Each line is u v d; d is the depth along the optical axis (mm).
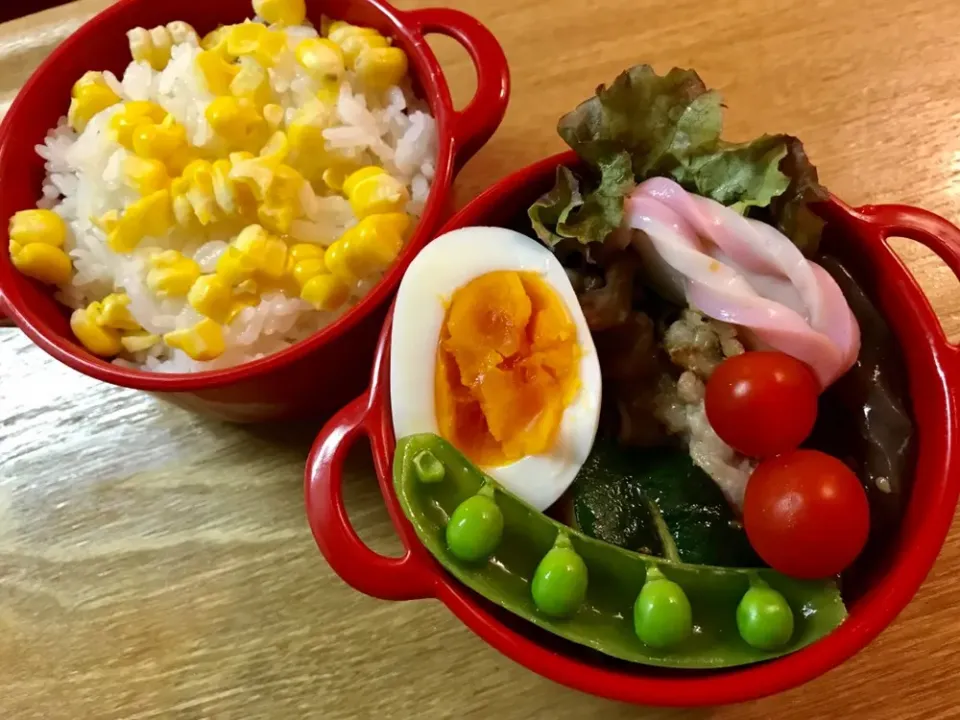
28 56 254
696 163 169
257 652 188
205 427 213
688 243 161
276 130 203
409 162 205
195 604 193
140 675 188
